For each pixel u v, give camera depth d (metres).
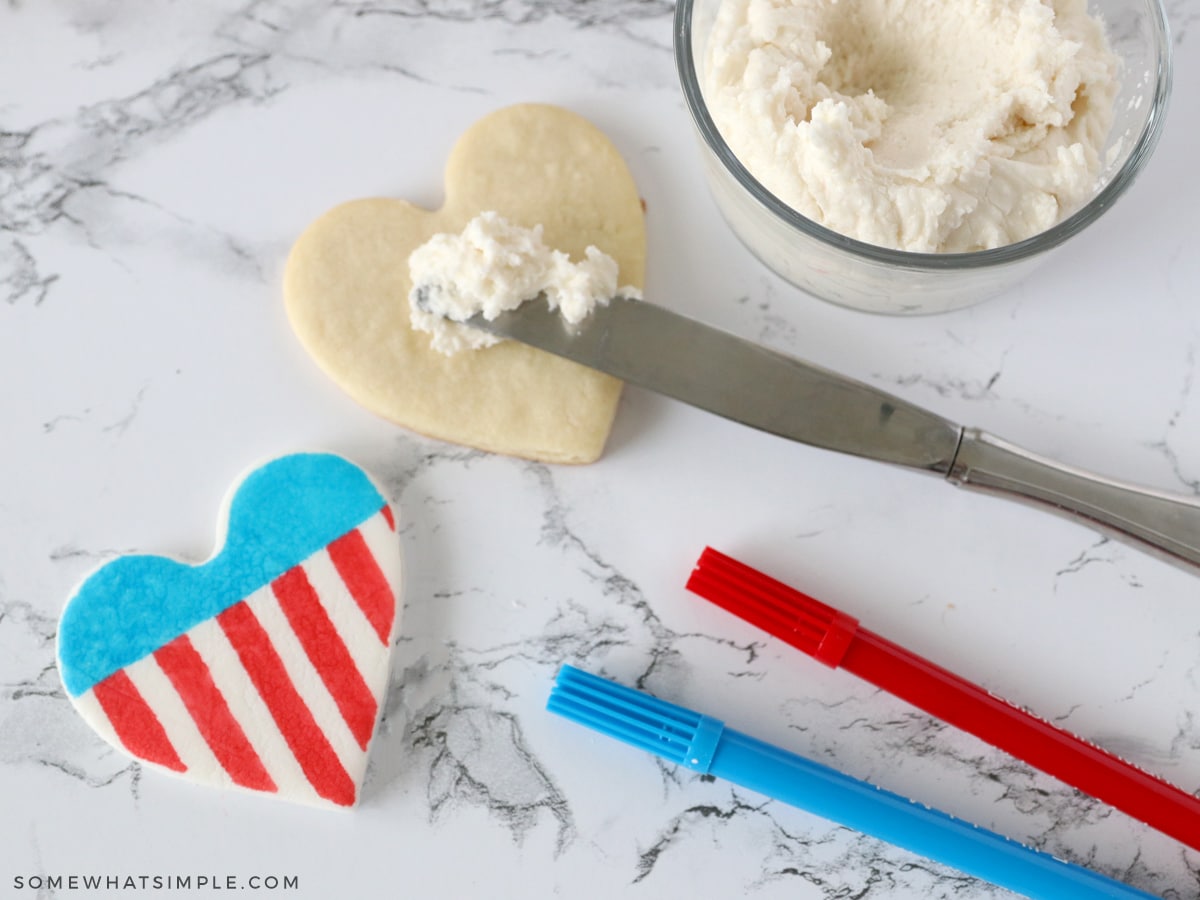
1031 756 0.32
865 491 0.35
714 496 0.35
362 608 0.34
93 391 0.35
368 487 0.34
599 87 0.37
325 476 0.34
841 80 0.34
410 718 0.34
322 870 0.34
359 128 0.36
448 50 0.37
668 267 0.36
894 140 0.33
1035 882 0.32
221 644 0.33
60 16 0.37
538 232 0.34
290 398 0.35
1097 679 0.34
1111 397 0.35
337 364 0.34
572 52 0.37
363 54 0.37
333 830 0.34
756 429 0.33
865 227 0.31
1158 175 0.36
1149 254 0.35
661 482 0.35
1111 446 0.35
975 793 0.34
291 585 0.34
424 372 0.34
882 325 0.35
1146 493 0.32
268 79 0.36
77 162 0.36
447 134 0.36
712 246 0.36
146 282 0.35
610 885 0.34
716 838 0.34
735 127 0.32
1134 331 0.35
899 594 0.34
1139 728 0.34
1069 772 0.32
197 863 0.34
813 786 0.32
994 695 0.33
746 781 0.33
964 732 0.34
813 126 0.31
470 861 0.34
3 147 0.36
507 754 0.34
